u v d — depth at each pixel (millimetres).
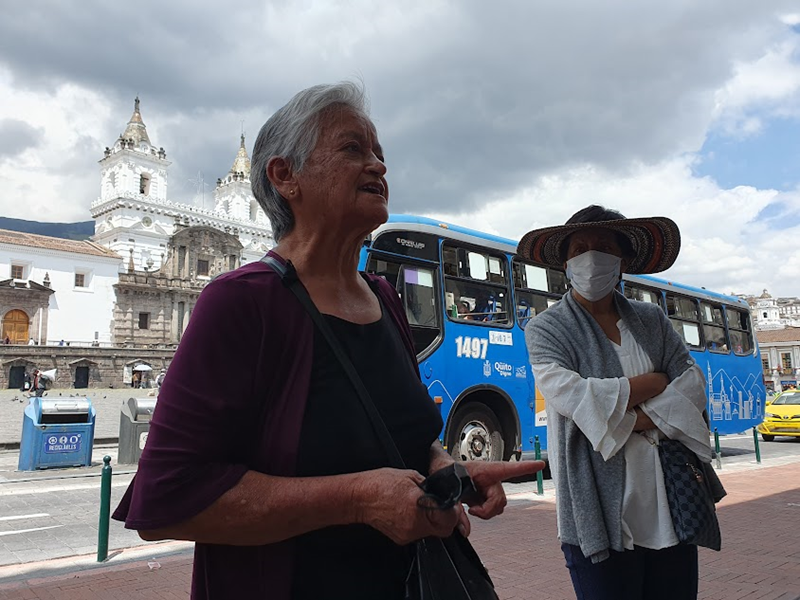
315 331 1465
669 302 13641
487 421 9570
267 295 1456
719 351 14891
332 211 1590
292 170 1625
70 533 7117
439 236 9320
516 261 10547
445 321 9047
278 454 1365
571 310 2789
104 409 29797
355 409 1429
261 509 1253
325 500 1269
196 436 1278
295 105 1640
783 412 21031
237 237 67750
